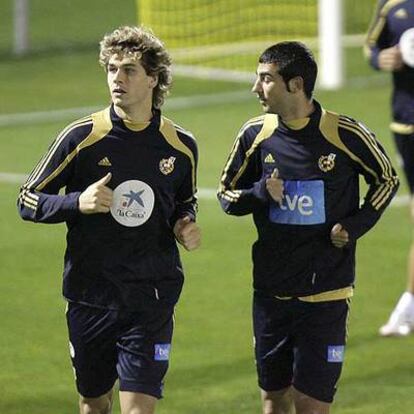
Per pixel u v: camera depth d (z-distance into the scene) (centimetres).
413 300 2919
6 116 5544
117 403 2517
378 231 3778
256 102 5741
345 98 5750
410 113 2933
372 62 2995
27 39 7056
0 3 8325
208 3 6856
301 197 2020
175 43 6812
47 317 3062
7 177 4438
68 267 2006
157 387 1986
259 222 2055
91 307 1991
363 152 2025
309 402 2047
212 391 2589
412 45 2912
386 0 2978
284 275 2034
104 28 7531
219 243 3681
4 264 3488
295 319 2045
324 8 5994
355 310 3100
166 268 1992
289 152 2025
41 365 2748
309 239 2025
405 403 2508
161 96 1992
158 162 1977
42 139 5059
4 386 2627
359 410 2470
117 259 1973
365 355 2798
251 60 6600
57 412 2494
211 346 2855
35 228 3859
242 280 3347
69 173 1991
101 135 1967
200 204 4091
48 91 6097
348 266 2050
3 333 2944
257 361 2109
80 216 1972
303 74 1989
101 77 6384
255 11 6938
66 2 8206
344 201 2038
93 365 2030
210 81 6262
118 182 1970
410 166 2969
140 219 1966
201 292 3244
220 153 4759
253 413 2464
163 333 1992
